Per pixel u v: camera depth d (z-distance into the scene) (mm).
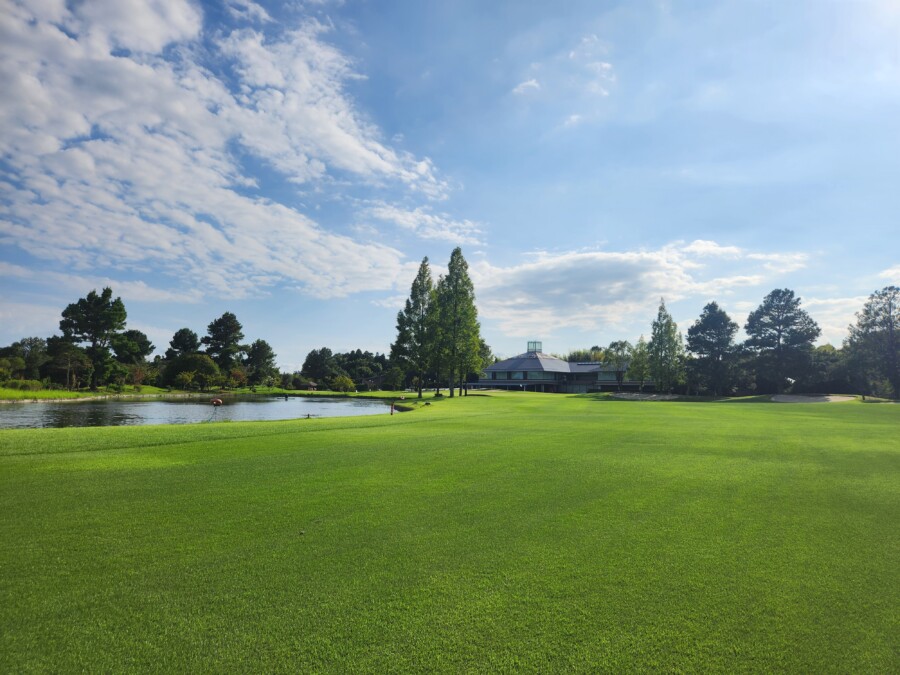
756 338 64938
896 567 4906
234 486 7773
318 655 3379
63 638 3535
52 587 4273
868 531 5926
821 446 12320
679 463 9961
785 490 7793
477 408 31922
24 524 5844
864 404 35781
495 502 7027
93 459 9742
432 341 61000
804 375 61844
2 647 3414
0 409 43125
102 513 6297
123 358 95375
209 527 5836
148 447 11289
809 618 3955
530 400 46375
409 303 63938
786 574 4727
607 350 80688
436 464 9703
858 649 3557
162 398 69500
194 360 90438
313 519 6172
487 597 4211
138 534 5566
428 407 35469
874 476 8836
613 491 7684
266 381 109625
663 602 4172
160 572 4594
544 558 5043
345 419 20156
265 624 3742
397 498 7191
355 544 5359
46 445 10930
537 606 4074
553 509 6711
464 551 5203
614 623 3842
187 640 3529
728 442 12977
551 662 3357
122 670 3197
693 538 5645
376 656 3383
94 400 61688
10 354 82375
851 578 4656
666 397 63281
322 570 4688
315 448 11555
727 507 6855
